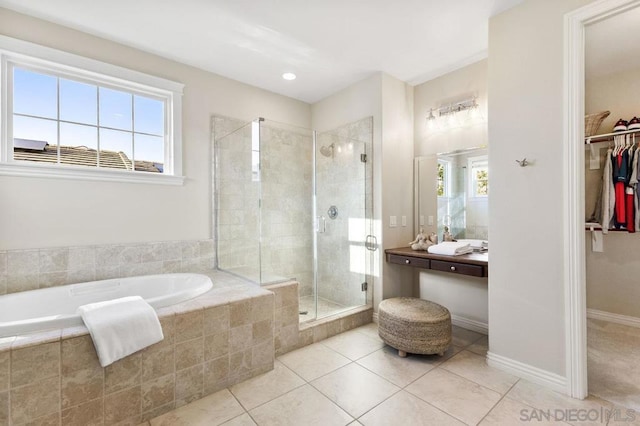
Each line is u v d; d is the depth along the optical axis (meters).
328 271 3.03
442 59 2.68
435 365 2.11
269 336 2.06
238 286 2.28
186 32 2.24
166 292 2.43
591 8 1.62
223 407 1.68
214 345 1.83
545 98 1.81
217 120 2.92
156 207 2.56
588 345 2.40
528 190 1.89
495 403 1.68
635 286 2.76
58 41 2.14
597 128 2.77
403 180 3.12
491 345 2.09
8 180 1.98
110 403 1.48
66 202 2.17
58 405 1.35
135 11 1.99
